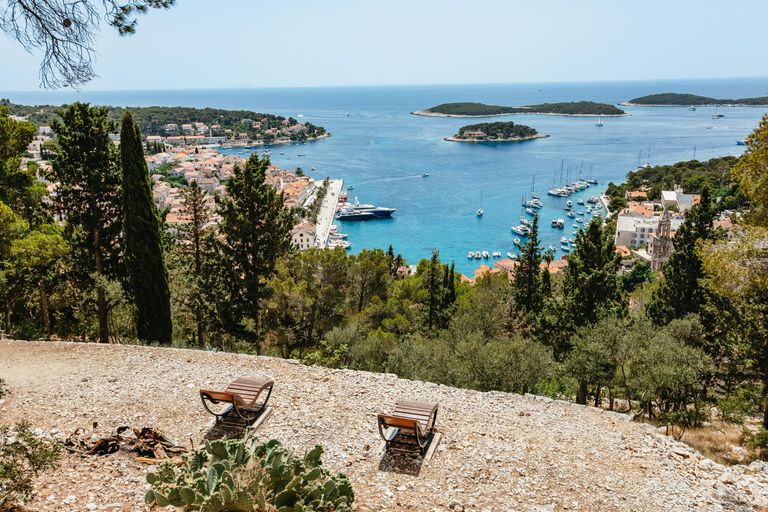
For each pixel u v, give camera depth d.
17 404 10.57
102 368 13.23
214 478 5.94
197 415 10.42
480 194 181.62
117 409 10.55
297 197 154.00
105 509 6.38
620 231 119.44
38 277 26.09
